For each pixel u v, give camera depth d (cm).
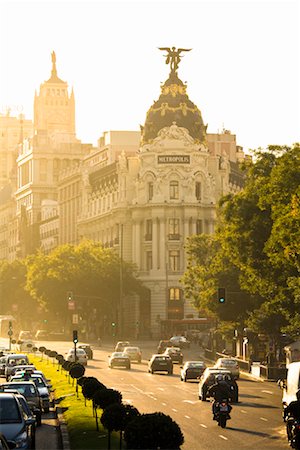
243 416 11769
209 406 12938
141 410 12294
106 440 8962
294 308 17262
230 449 8588
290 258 14750
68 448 8556
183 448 8656
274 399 14462
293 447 8488
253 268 18100
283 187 15725
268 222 17962
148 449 6069
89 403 12644
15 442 7250
